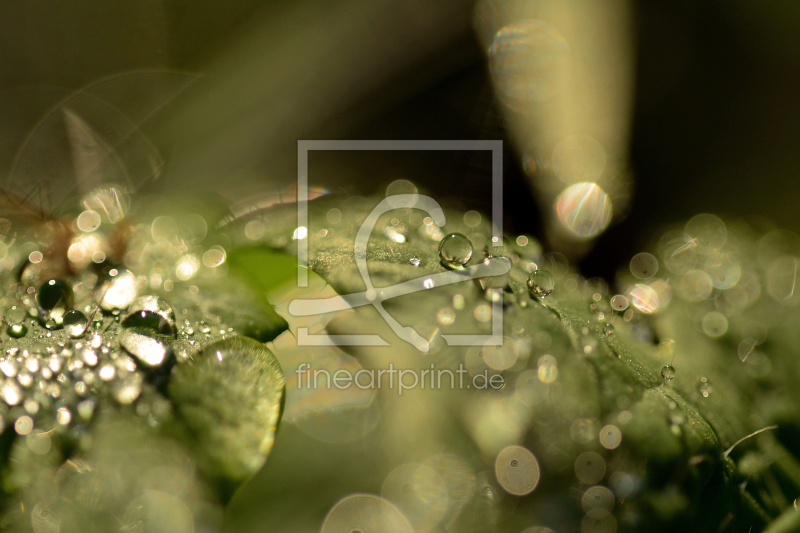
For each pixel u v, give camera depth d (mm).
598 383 115
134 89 145
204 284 118
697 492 112
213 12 150
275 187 142
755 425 119
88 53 146
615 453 112
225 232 122
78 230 123
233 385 112
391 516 110
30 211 125
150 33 148
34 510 109
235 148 146
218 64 150
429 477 111
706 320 133
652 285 147
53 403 112
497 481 111
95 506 109
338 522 110
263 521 109
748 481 114
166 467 110
